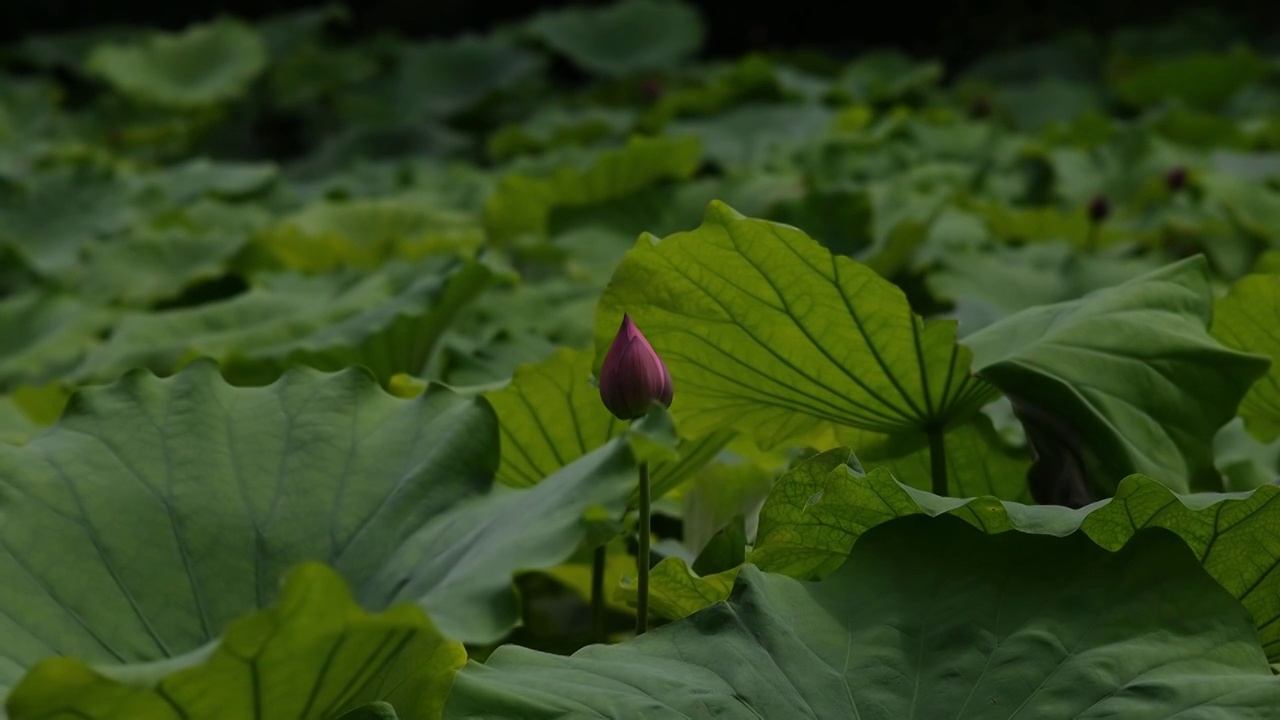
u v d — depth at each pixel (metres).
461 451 3.43
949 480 3.94
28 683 2.88
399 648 3.04
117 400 3.50
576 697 3.13
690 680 3.17
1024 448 3.90
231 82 17.77
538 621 4.51
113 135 16.06
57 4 24.38
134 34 21.95
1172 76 14.73
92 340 6.40
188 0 24.91
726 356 3.72
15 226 9.64
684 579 3.43
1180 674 3.14
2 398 5.19
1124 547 3.24
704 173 11.03
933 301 5.98
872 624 3.24
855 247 7.55
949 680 3.18
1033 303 5.82
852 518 3.38
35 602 3.28
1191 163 9.96
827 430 3.88
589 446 3.90
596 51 19.41
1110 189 9.84
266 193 10.66
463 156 16.44
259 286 6.17
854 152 10.07
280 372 4.53
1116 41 19.28
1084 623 3.20
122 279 7.55
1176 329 3.67
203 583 3.35
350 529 3.38
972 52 23.06
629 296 3.66
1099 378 3.60
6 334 6.74
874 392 3.72
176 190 10.37
